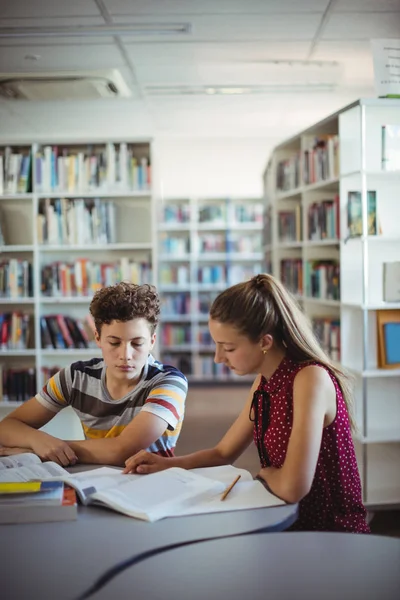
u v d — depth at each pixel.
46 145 4.78
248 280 1.66
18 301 4.69
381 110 3.46
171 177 8.61
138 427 1.83
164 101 5.91
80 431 4.39
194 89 5.52
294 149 5.00
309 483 1.44
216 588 1.00
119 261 4.86
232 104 6.10
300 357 1.63
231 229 8.17
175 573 1.05
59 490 1.40
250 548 1.16
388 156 3.43
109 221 4.73
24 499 1.34
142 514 1.30
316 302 4.29
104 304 1.88
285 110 6.37
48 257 4.88
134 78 5.16
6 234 4.81
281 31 4.12
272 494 1.44
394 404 3.57
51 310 4.85
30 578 1.04
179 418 1.93
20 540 1.21
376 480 3.45
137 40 4.25
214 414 6.19
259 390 1.68
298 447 1.47
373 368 3.51
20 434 1.88
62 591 0.99
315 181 4.17
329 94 5.75
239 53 4.57
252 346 1.58
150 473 1.61
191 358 8.04
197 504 1.38
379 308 3.39
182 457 1.71
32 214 4.80
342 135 3.59
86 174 4.71
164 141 8.13
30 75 4.83
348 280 3.60
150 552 1.15
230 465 1.68
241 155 8.52
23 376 4.71
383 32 4.16
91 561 1.10
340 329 3.78
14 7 3.68
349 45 4.41
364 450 3.39
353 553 1.14
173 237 8.21
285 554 1.13
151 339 1.96
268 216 5.72
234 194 8.58
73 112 6.18
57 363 4.79
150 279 4.75
